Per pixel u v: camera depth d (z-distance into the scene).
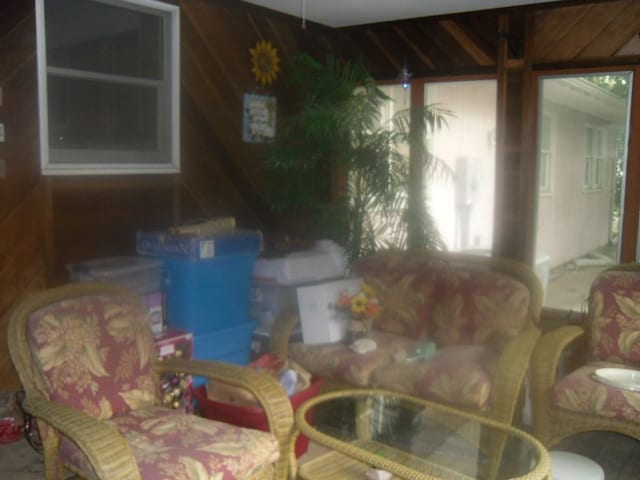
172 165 3.75
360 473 2.08
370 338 3.01
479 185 4.43
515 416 2.65
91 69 3.37
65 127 3.28
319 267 3.73
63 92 3.25
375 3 4.09
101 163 3.42
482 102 4.34
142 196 3.62
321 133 3.94
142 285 3.26
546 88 4.13
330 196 4.40
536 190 4.18
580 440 2.90
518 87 4.13
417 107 3.93
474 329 2.90
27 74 3.03
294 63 4.37
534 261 4.26
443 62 4.40
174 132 3.74
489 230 4.43
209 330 3.45
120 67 3.51
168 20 3.68
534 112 4.11
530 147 4.12
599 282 2.86
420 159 3.96
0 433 2.79
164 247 3.38
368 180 3.80
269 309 3.68
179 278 3.33
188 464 1.82
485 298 2.89
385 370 2.71
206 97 3.93
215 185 4.04
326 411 2.40
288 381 2.58
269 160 4.18
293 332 3.08
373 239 3.88
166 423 2.10
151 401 2.29
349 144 3.87
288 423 2.14
